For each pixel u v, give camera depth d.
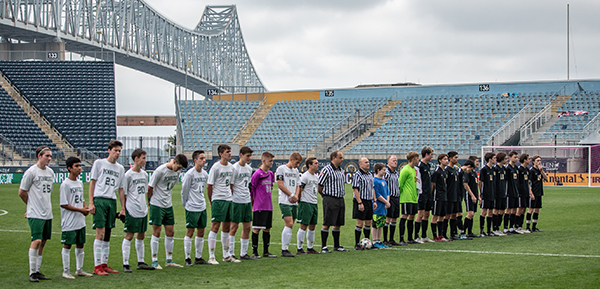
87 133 40.53
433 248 10.09
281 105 45.19
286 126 42.22
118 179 8.14
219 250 10.20
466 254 9.25
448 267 8.02
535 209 12.48
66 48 69.62
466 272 7.60
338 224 9.80
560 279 7.08
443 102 41.50
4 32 56.38
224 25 112.12
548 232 12.20
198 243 8.68
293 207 9.76
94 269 8.22
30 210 7.55
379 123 40.31
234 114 44.59
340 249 9.90
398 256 9.12
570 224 13.50
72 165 7.81
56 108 42.72
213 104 45.62
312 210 9.59
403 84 52.47
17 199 21.58
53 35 58.91
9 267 8.45
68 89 44.97
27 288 6.94
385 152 36.66
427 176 11.02
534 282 6.91
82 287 6.96
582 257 8.76
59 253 9.79
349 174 34.06
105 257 8.02
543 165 29.45
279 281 7.15
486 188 11.95
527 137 34.31
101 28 71.50
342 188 9.83
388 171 10.55
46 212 7.65
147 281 7.29
